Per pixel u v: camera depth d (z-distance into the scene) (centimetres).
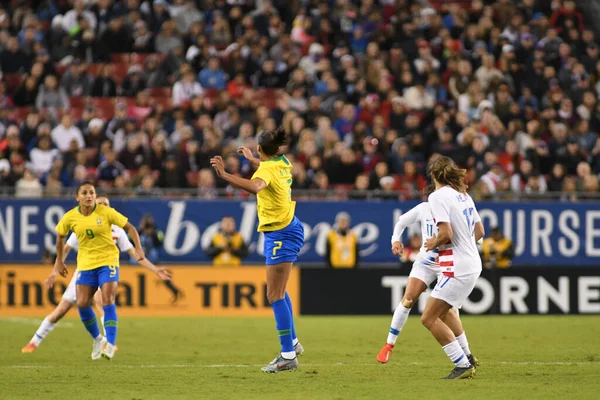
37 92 8225
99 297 4356
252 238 6725
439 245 3073
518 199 6856
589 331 5478
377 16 9150
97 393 2931
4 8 9288
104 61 8844
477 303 6650
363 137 7462
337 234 6638
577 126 8138
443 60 8856
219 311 6569
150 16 9012
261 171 3281
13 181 6975
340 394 2878
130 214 6588
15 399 2803
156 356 4197
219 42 8900
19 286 6456
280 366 3431
